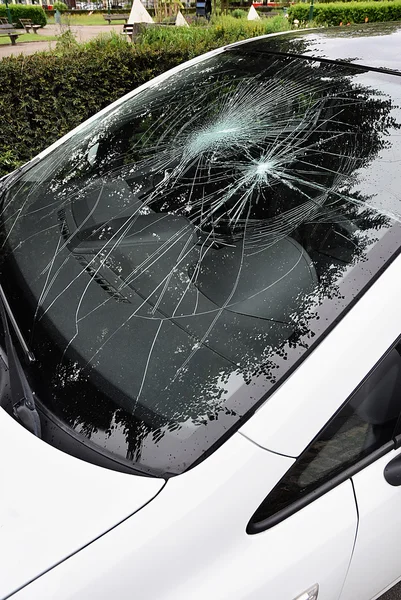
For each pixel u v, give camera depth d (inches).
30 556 42.1
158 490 44.7
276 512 47.3
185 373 50.3
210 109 73.8
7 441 49.2
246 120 68.9
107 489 45.3
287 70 74.5
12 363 55.1
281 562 46.1
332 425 47.5
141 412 49.1
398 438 53.9
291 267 53.1
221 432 46.3
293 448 45.9
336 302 49.2
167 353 51.8
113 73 173.9
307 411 46.0
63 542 42.7
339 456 50.0
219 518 44.2
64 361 54.0
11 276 63.3
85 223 65.2
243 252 55.7
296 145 62.6
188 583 43.1
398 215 52.2
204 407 47.9
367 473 52.3
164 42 191.0
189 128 72.3
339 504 49.9
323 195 56.7
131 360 52.3
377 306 47.9
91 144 78.9
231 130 68.3
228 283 54.3
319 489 49.7
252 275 54.0
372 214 53.1
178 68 90.3
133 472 46.2
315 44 79.7
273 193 59.1
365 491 51.4
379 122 60.9
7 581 41.0
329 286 50.3
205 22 274.7
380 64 69.8
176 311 54.1
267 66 77.2
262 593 45.0
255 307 51.9
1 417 51.2
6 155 168.1
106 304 56.6
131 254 59.8
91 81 172.1
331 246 52.7
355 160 58.2
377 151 58.1
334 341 47.3
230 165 63.8
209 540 44.1
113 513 43.9
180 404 48.8
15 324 58.4
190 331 52.5
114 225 63.3
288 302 51.0
